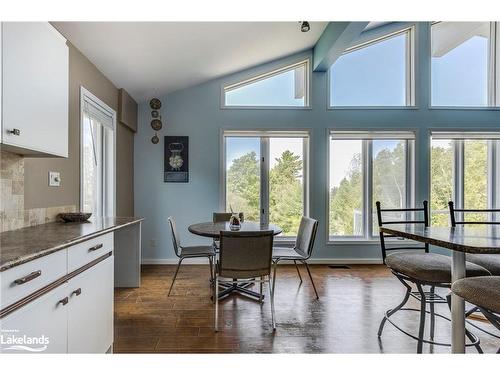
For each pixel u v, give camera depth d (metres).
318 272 3.70
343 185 4.24
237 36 3.09
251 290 3.01
